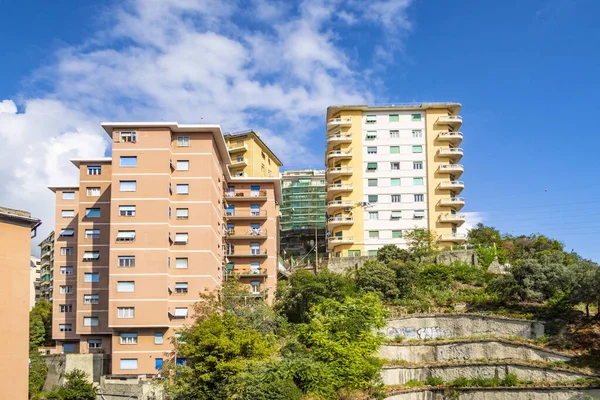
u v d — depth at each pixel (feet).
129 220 230.07
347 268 282.97
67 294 277.85
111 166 249.96
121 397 210.18
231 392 170.40
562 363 191.11
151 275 226.17
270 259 289.94
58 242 282.56
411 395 191.72
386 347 209.46
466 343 206.49
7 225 146.20
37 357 239.30
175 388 177.78
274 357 187.11
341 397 172.86
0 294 142.51
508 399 187.42
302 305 235.20
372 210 322.55
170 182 237.04
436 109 333.01
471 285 251.80
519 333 208.13
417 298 240.12
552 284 216.13
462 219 316.81
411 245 296.92
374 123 332.80
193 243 235.81
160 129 237.66
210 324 184.14
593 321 203.10
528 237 331.16
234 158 378.53
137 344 224.12
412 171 326.85
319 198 424.05
